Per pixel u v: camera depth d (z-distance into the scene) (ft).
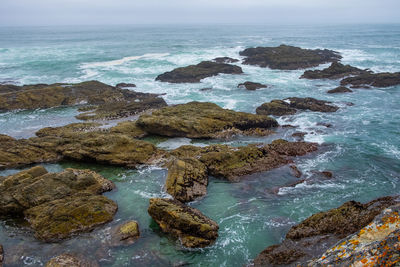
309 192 60.59
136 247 46.32
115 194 61.82
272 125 98.94
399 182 63.36
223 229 50.21
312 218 46.85
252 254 44.70
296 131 94.38
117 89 140.36
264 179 65.72
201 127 90.68
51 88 130.72
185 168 63.21
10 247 46.39
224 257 44.42
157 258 44.37
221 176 66.49
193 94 139.95
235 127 94.38
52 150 77.66
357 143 83.71
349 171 68.64
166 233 49.03
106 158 74.13
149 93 139.95
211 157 68.59
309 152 77.82
